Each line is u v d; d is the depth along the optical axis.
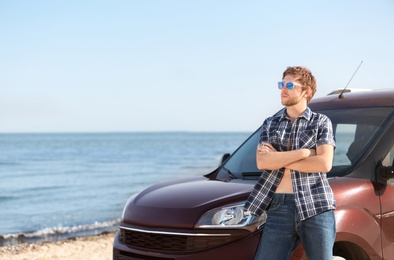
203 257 3.60
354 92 4.93
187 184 4.41
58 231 11.65
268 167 3.31
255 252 3.53
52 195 21.81
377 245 3.80
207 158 56.44
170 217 3.82
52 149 82.88
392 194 3.94
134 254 3.95
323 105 4.83
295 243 3.35
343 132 4.43
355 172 3.96
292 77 3.36
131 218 4.07
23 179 30.41
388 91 4.65
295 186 3.25
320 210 3.20
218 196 3.89
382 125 4.20
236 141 137.75
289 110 3.45
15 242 10.23
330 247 3.22
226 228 3.63
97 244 8.88
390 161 4.11
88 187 25.42
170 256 3.71
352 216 3.68
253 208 3.39
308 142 3.30
